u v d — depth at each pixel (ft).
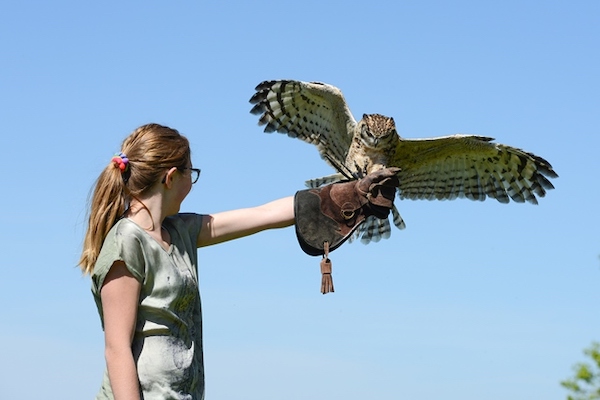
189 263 12.60
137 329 11.98
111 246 11.87
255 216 13.67
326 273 13.75
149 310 11.98
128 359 11.58
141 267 11.94
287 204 13.98
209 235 13.33
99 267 11.82
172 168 12.42
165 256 12.17
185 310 12.33
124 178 12.34
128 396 11.41
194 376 12.18
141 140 12.44
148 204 12.34
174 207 12.64
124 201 12.37
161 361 11.88
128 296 11.79
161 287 12.01
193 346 12.31
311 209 13.96
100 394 12.07
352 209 14.07
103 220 12.27
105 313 11.78
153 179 12.31
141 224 12.25
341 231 13.99
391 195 14.35
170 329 12.05
